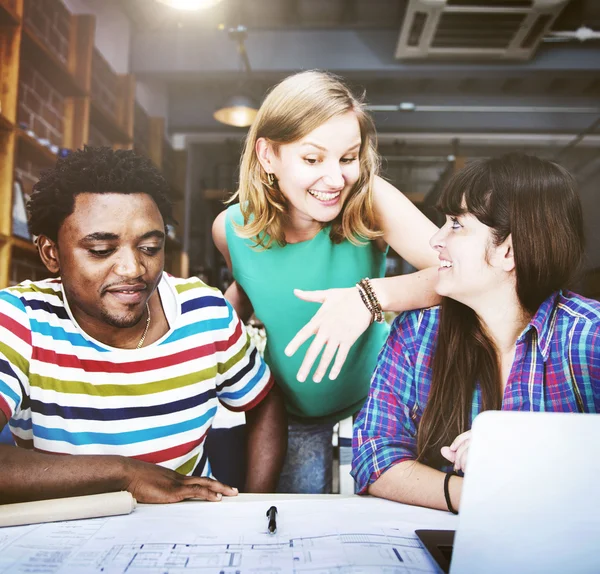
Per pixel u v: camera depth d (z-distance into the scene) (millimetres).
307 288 1288
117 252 885
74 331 929
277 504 704
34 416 904
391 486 807
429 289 1099
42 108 2775
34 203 908
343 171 1192
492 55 4340
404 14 4184
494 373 964
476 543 435
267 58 4457
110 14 4016
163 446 948
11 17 2199
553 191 938
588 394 886
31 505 628
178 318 977
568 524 430
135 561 490
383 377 1018
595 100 5762
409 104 4941
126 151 922
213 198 5422
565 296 956
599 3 3922
